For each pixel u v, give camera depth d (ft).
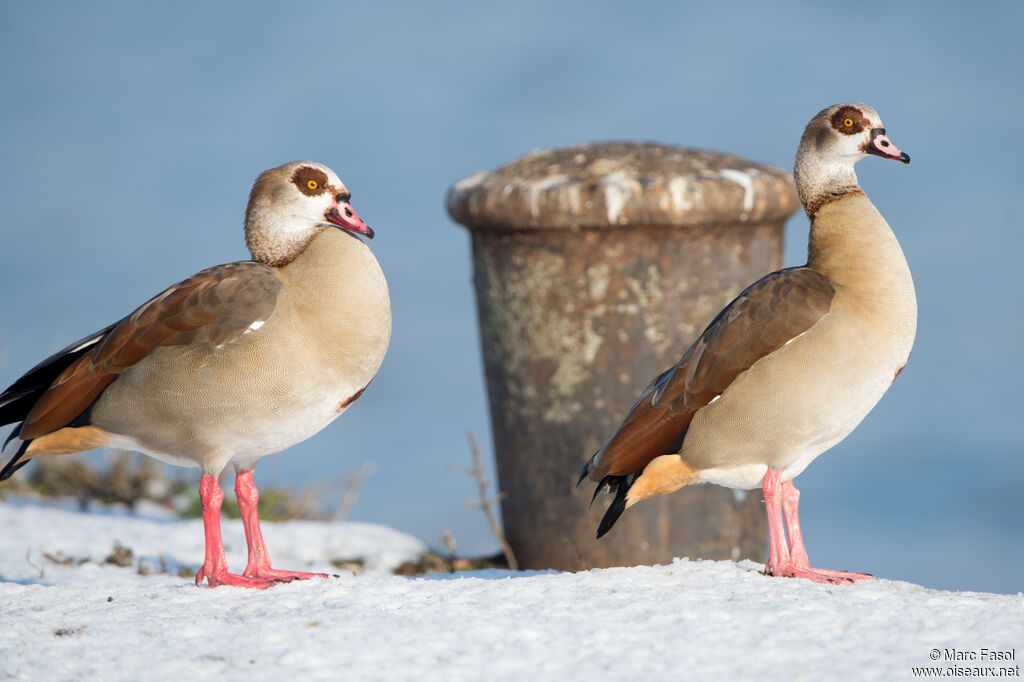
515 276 54.49
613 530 54.44
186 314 34.47
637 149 56.18
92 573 44.04
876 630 27.25
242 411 34.71
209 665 26.25
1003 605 29.25
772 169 56.03
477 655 26.32
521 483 56.13
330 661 26.18
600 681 24.76
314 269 35.65
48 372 36.99
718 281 53.47
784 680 24.56
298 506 65.92
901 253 34.76
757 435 34.14
